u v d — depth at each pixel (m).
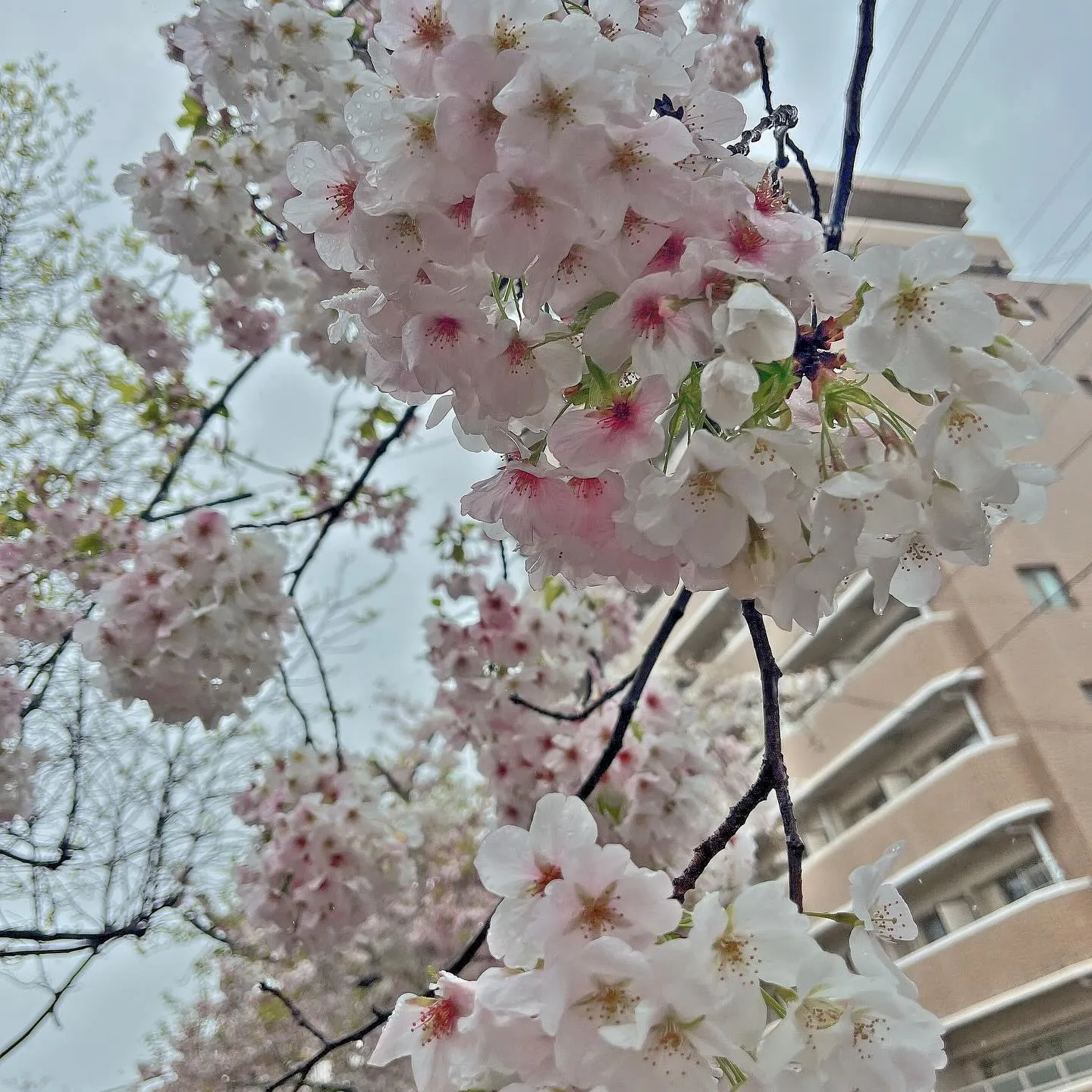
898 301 0.79
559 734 2.95
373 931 5.91
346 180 1.00
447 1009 1.04
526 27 0.78
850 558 0.80
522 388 0.89
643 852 2.44
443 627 3.41
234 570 2.44
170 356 3.74
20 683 3.30
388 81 0.90
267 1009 5.95
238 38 2.42
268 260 3.17
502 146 0.75
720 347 0.83
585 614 3.75
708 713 4.96
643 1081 0.78
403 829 2.98
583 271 0.83
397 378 1.05
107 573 3.50
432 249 0.82
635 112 0.76
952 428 0.81
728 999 0.78
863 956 0.89
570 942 0.82
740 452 0.83
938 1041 0.82
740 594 0.87
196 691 2.38
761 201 0.93
